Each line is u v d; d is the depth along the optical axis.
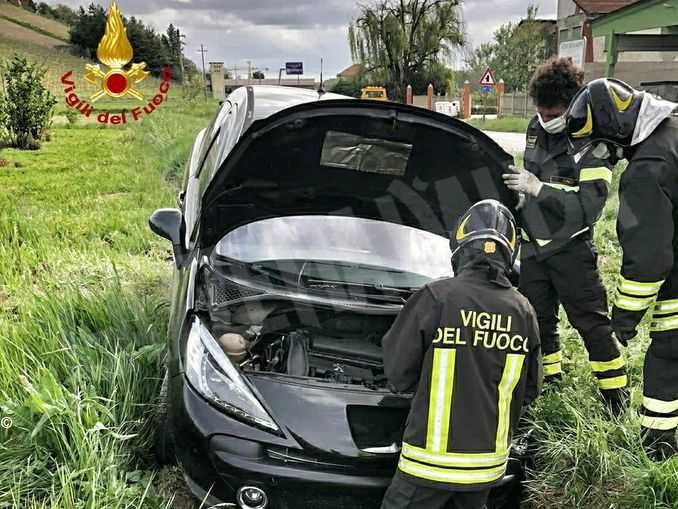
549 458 3.14
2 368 3.23
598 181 3.23
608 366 3.60
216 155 4.14
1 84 13.76
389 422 2.80
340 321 3.30
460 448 2.26
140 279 5.01
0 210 6.92
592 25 11.91
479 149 3.23
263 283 3.35
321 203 3.71
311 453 2.63
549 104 3.31
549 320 3.73
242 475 2.60
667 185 2.88
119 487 2.69
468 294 2.30
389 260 3.59
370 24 34.19
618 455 3.07
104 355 3.46
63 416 2.92
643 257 2.91
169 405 2.86
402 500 2.35
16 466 2.76
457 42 34.59
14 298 4.65
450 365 2.26
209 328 3.06
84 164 10.87
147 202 7.95
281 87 5.20
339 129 3.19
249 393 2.76
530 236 3.48
